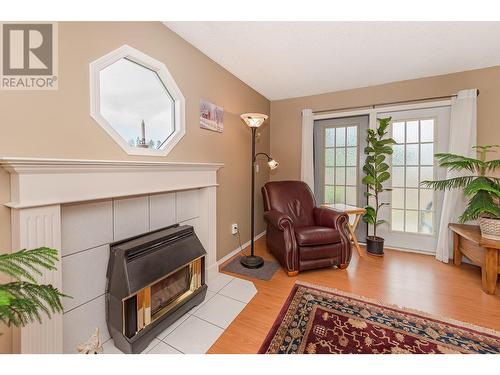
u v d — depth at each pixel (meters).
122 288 1.26
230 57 2.28
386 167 2.79
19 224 0.94
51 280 1.04
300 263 2.26
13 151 0.98
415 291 1.98
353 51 2.17
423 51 2.16
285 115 3.66
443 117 2.72
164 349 1.34
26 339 0.99
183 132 1.88
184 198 1.97
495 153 2.45
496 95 2.44
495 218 2.02
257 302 1.82
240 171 2.92
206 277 2.12
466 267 2.46
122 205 1.47
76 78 1.18
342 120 3.34
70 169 1.09
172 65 1.80
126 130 1.54
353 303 1.80
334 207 2.98
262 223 3.60
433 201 2.82
